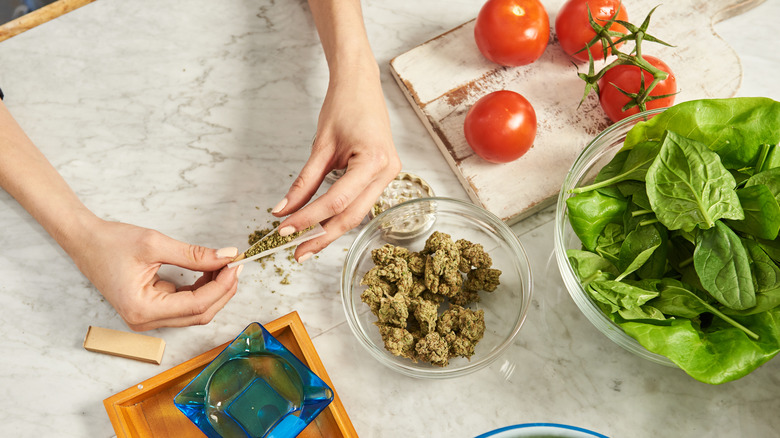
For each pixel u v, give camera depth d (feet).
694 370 2.45
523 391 2.96
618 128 2.93
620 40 2.93
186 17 3.76
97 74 3.66
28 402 3.05
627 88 3.08
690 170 2.53
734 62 3.39
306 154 3.44
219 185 3.40
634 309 2.58
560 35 3.34
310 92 3.57
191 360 2.88
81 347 3.14
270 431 2.60
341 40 3.13
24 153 3.20
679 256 2.77
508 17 3.16
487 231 3.15
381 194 3.24
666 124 2.76
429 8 3.73
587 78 3.02
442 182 3.35
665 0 3.55
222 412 2.68
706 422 2.86
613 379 2.96
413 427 2.93
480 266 2.94
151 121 3.54
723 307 2.58
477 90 3.41
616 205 2.78
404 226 3.14
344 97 2.98
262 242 2.93
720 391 2.90
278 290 3.20
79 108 3.59
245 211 3.34
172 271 3.26
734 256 2.49
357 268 3.15
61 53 3.71
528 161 3.25
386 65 3.60
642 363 2.97
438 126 3.34
